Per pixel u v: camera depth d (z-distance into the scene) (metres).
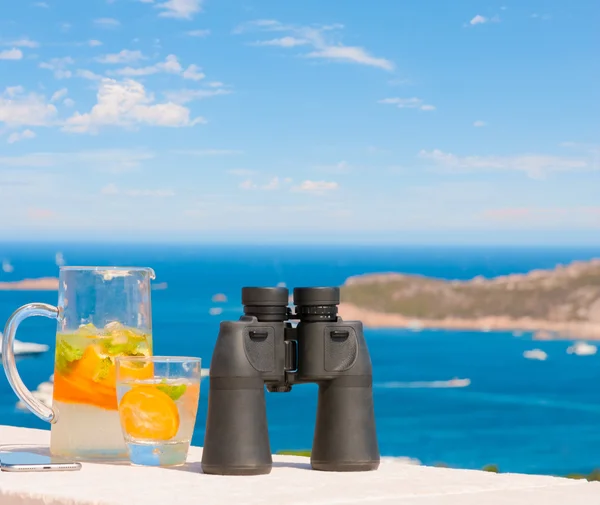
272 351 1.66
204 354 52.53
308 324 1.69
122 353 1.85
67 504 1.40
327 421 1.69
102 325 1.86
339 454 1.68
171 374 1.77
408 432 41.09
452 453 40.00
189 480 1.57
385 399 44.72
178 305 60.72
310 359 1.68
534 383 47.06
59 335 1.87
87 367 1.83
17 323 1.87
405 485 1.53
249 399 1.64
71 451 1.83
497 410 42.88
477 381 47.28
